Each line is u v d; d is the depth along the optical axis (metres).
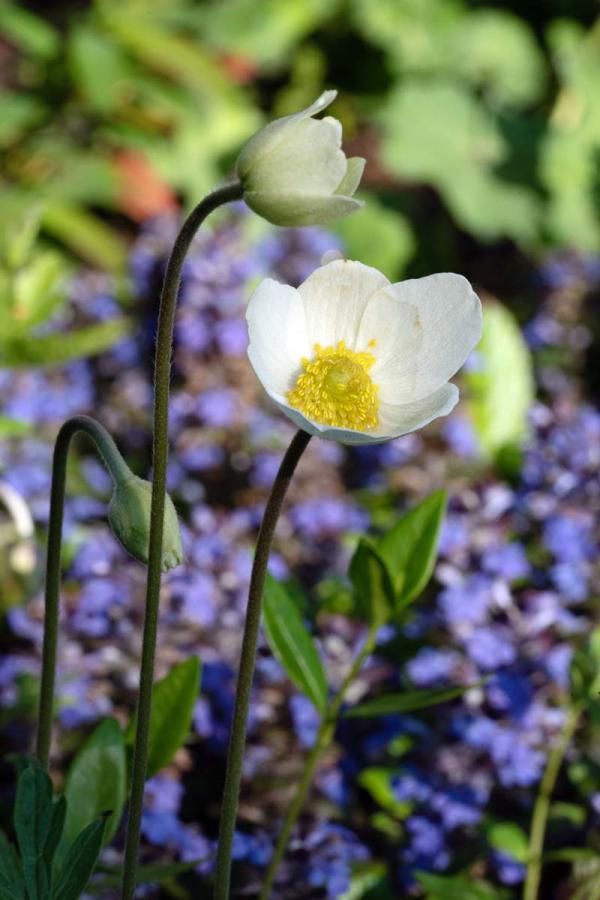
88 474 1.10
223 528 0.98
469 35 1.91
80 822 0.72
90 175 1.56
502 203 1.67
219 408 1.10
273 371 0.64
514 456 1.15
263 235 1.26
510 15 1.96
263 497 1.10
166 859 0.81
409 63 1.90
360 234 1.62
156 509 0.64
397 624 0.92
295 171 0.62
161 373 0.63
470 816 0.84
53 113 1.65
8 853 0.67
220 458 1.12
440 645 0.91
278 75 1.93
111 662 0.86
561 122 1.92
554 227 1.67
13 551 0.90
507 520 0.96
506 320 1.20
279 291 0.64
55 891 0.66
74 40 1.59
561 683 0.87
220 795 0.86
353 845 0.83
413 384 0.64
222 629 0.88
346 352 0.64
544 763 0.87
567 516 0.99
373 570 0.74
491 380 1.17
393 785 0.85
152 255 1.20
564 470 1.01
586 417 1.05
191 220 0.63
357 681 0.87
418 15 1.90
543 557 0.99
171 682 0.74
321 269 0.64
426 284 0.64
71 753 0.85
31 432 1.03
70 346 0.87
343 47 1.92
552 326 1.39
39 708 0.70
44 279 0.88
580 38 1.93
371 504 1.14
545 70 1.95
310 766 0.76
